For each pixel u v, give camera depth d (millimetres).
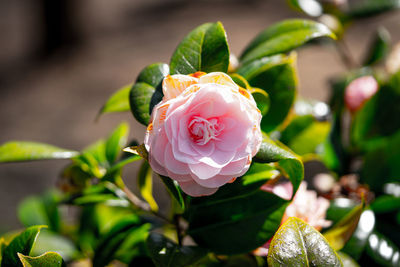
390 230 821
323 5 982
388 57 942
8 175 2637
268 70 751
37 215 978
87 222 898
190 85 621
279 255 632
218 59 675
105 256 762
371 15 1034
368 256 784
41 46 4320
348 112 926
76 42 4359
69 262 915
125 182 2305
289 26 751
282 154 636
